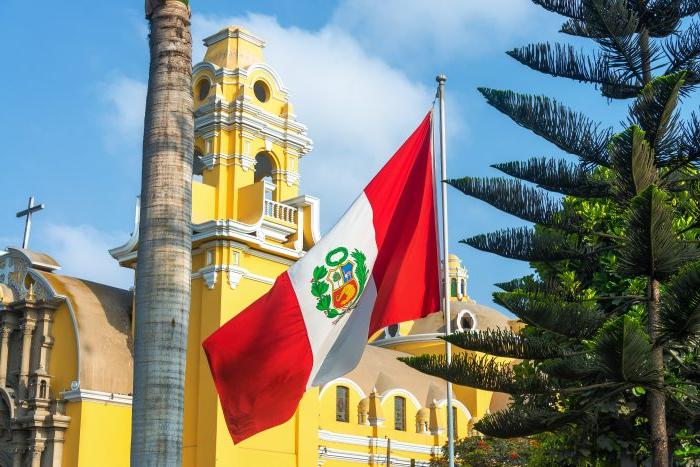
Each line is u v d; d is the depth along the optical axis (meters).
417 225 21.84
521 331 21.17
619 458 21.45
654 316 18.06
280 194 45.94
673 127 18.19
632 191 18.05
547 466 23.36
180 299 14.20
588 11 19.81
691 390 19.62
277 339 20.28
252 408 19.98
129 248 44.81
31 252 45.31
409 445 58.00
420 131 22.34
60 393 41.56
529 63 20.64
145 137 14.80
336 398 55.25
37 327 43.34
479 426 19.39
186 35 15.23
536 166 20.16
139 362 13.92
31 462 40.59
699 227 19.66
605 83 20.42
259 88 47.38
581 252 20.42
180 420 13.90
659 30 21.05
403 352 69.12
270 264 43.62
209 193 43.75
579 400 20.52
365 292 21.20
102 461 40.62
